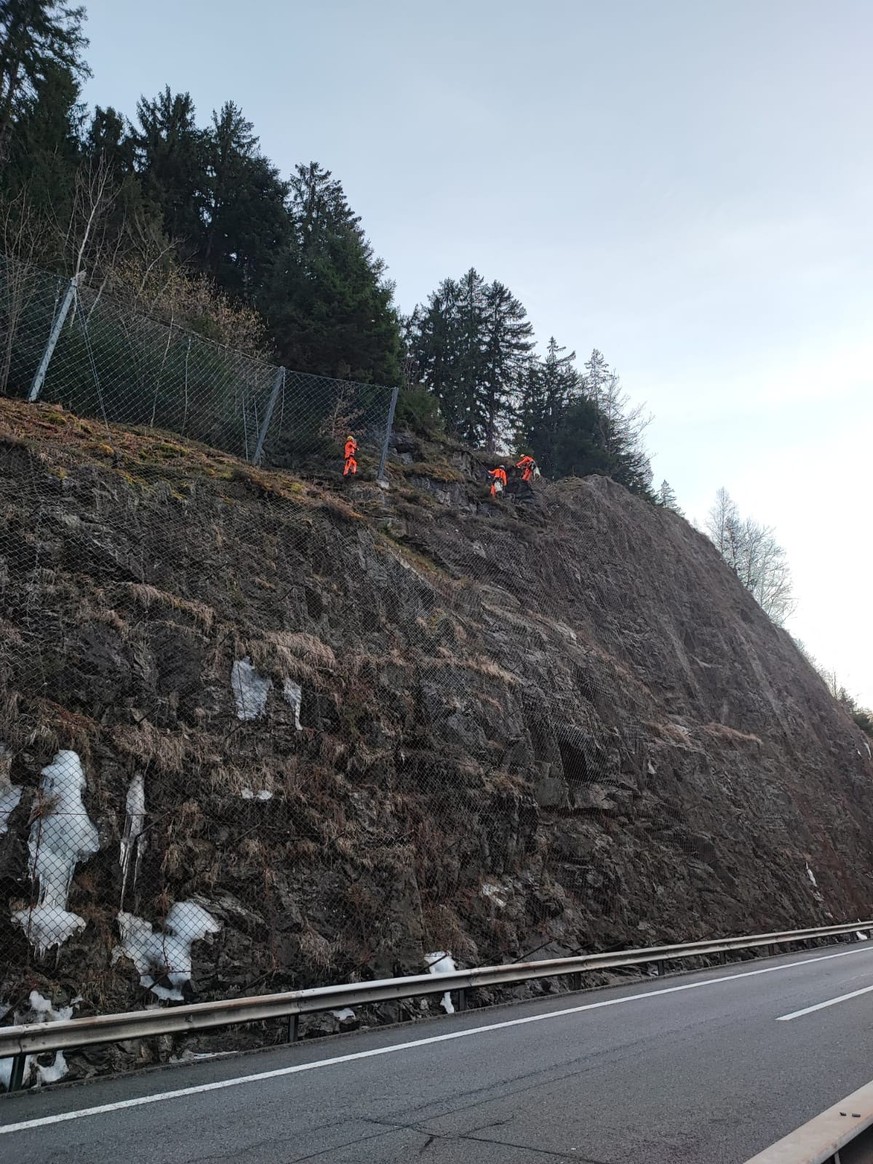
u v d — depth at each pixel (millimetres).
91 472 13680
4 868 8961
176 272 25500
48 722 10141
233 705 12195
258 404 19859
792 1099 6195
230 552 14625
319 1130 5664
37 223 22406
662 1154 5004
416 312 49469
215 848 10727
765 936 18500
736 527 60875
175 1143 5453
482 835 14273
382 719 14125
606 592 26812
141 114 36000
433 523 21938
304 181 41344
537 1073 7227
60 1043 7504
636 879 16969
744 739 26781
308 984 10438
